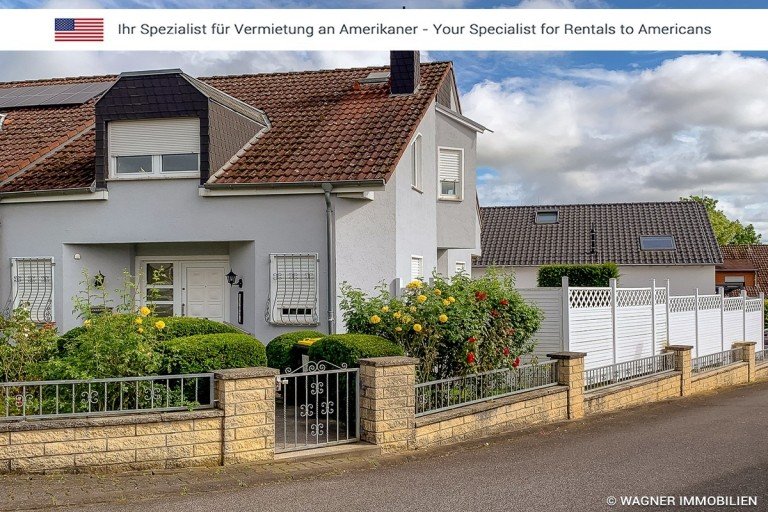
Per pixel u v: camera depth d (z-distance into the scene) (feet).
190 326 39.32
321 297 49.75
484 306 36.76
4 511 22.26
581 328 47.55
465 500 24.14
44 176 54.75
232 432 27.53
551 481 26.78
